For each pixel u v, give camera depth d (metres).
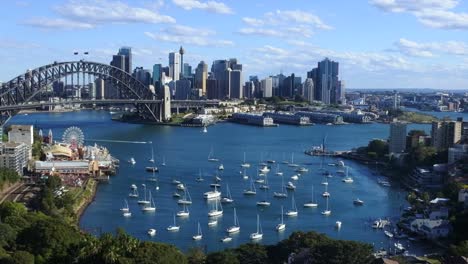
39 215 191.88
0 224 159.38
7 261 134.62
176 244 195.12
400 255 172.50
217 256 148.50
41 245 147.62
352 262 146.12
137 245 134.62
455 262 158.62
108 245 130.88
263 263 153.50
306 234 164.00
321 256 147.50
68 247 145.12
